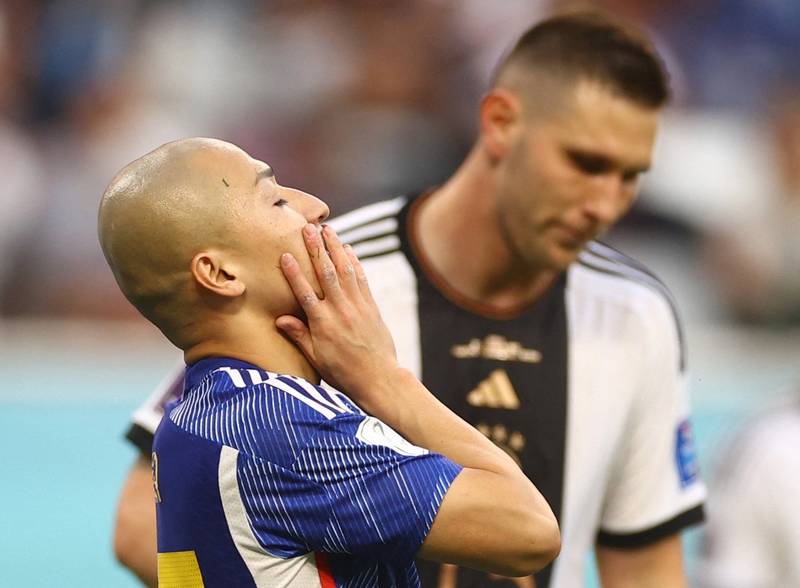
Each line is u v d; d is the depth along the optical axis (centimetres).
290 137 3112
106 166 2920
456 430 670
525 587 937
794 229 2931
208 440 636
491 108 930
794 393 1336
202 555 643
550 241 920
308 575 636
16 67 3061
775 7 3428
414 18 3291
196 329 663
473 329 952
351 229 963
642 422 991
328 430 632
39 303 2691
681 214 2930
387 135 3092
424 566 912
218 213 648
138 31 3170
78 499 1906
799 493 1272
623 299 991
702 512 1016
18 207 2738
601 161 897
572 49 902
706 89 3300
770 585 1279
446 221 954
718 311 2841
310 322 665
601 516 1006
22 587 1645
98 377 2394
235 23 3225
